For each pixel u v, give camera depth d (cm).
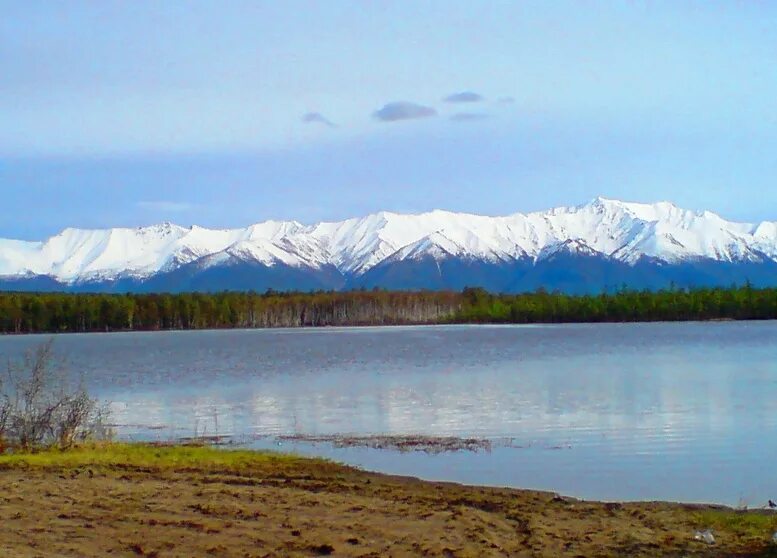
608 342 11706
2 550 1652
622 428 3700
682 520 2031
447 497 2259
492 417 4128
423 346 11719
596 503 2238
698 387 5431
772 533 1895
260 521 1933
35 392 3419
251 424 4050
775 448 3188
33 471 2542
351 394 5397
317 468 2738
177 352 11212
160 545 1723
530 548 1767
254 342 14012
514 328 19000
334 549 1719
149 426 4022
